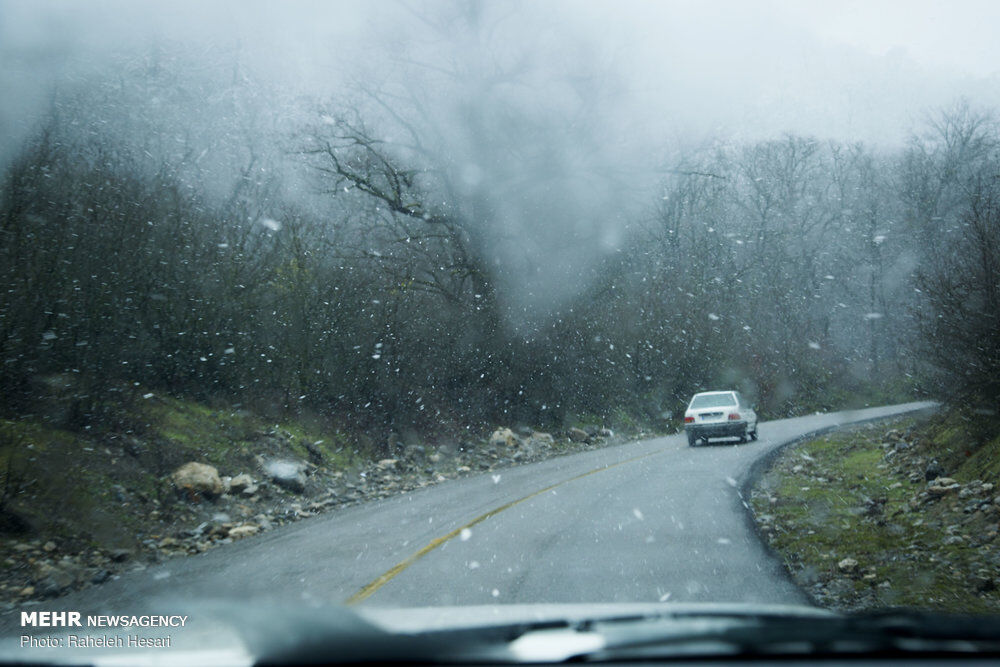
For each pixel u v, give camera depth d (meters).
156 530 11.56
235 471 15.16
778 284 49.12
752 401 40.62
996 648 1.77
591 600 6.38
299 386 20.33
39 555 9.38
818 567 7.41
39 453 11.23
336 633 1.60
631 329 36.44
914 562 7.31
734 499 12.25
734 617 2.58
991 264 11.58
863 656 1.75
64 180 15.37
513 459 23.95
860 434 23.28
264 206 21.73
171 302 16.59
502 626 2.33
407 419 23.05
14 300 12.70
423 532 10.50
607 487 14.63
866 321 50.69
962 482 10.93
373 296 23.25
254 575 8.10
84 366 13.91
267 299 19.64
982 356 11.62
